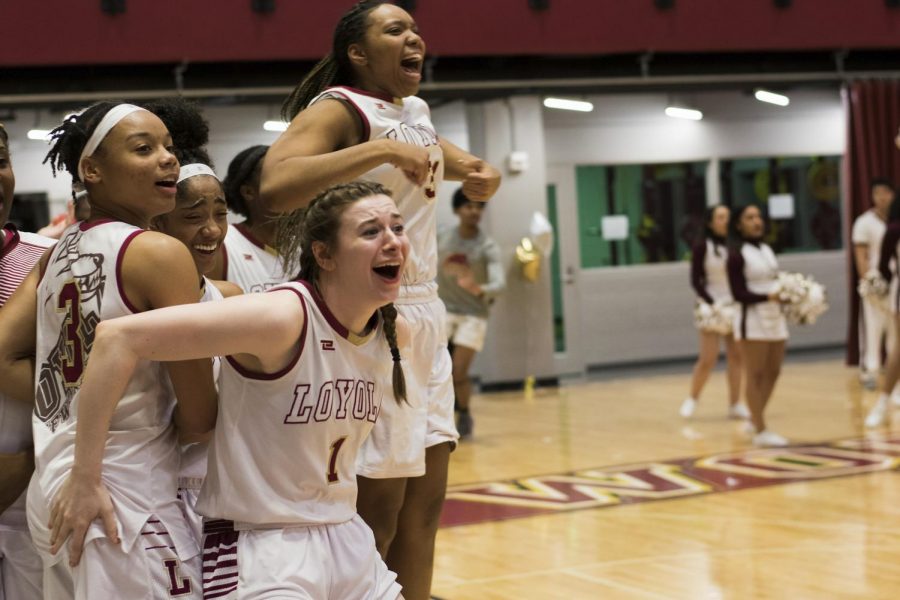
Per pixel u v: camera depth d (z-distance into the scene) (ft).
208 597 7.76
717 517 19.51
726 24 39.99
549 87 38.68
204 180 9.50
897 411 30.99
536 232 39.88
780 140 45.98
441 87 37.24
